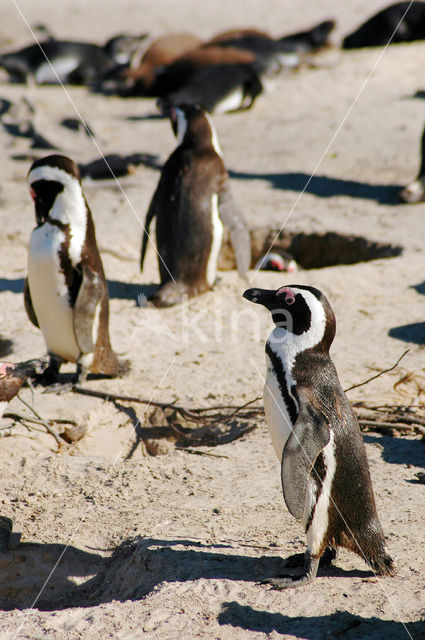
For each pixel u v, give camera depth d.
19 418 9.63
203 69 31.88
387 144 24.78
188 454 9.14
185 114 14.28
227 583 6.39
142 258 14.66
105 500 8.06
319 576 6.57
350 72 35.81
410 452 8.92
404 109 29.11
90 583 7.09
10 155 25.56
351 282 14.47
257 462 8.81
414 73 34.72
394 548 6.85
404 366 11.23
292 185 21.25
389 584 6.36
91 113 31.62
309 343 6.54
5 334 12.45
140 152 25.19
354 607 6.05
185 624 5.91
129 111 31.98
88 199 20.78
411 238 16.50
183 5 57.56
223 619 5.95
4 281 14.97
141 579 6.78
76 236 9.99
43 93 35.62
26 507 7.98
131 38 39.75
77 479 8.52
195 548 6.95
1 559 7.39
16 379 8.74
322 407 6.34
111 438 10.09
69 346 10.55
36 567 7.31
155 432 10.27
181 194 13.96
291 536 7.21
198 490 8.19
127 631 5.90
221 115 31.00
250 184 21.47
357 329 12.66
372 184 20.95
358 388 10.62
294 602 6.12
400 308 13.34
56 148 26.20
